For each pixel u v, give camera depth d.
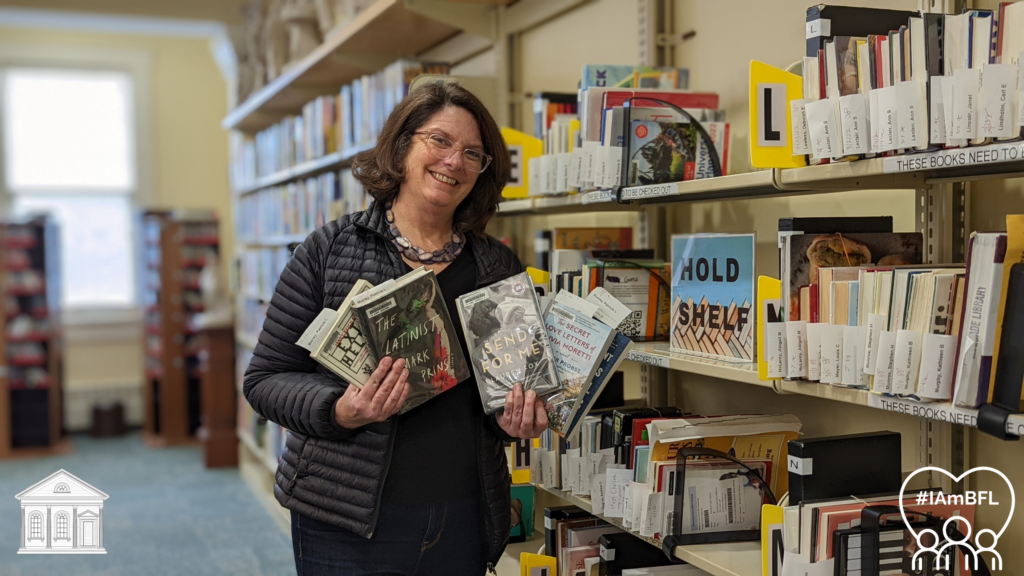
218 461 5.86
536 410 1.61
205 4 6.16
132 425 7.41
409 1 3.09
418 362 1.54
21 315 6.35
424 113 1.62
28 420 6.37
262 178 5.16
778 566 1.57
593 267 2.25
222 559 3.86
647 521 1.85
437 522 1.60
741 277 1.90
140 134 7.37
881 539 1.46
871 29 1.61
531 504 2.69
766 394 2.27
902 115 1.37
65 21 6.14
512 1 3.18
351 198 3.59
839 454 1.60
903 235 1.69
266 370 1.64
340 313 1.51
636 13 2.60
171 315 6.69
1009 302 1.23
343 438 1.57
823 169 1.55
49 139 7.14
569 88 2.98
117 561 3.83
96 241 7.33
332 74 4.13
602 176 2.11
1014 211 1.60
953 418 1.28
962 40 1.33
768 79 1.69
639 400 2.60
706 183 1.80
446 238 1.70
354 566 1.59
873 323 1.43
